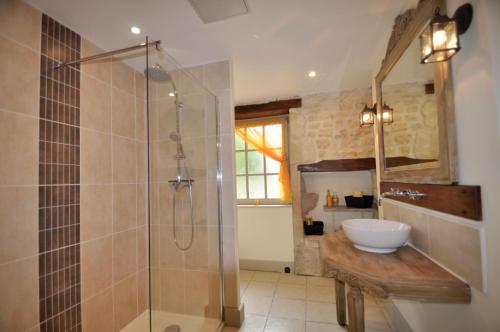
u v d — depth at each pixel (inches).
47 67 51.9
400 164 60.1
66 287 54.4
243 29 60.9
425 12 43.2
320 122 108.5
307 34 63.9
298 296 87.3
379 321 71.1
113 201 68.1
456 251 38.8
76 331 56.1
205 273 70.9
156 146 68.5
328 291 90.5
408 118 55.1
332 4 52.9
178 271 69.1
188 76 70.6
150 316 60.7
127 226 72.6
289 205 113.4
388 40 66.0
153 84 66.4
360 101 104.3
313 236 107.7
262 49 70.7
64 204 54.6
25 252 46.9
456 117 38.1
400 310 65.0
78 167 58.2
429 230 46.9
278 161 120.7
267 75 89.7
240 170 125.6
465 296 36.4
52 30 53.2
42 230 49.9
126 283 71.1
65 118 55.4
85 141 60.3
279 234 111.7
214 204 72.9
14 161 45.5
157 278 66.9
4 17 44.6
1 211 43.4
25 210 47.1
